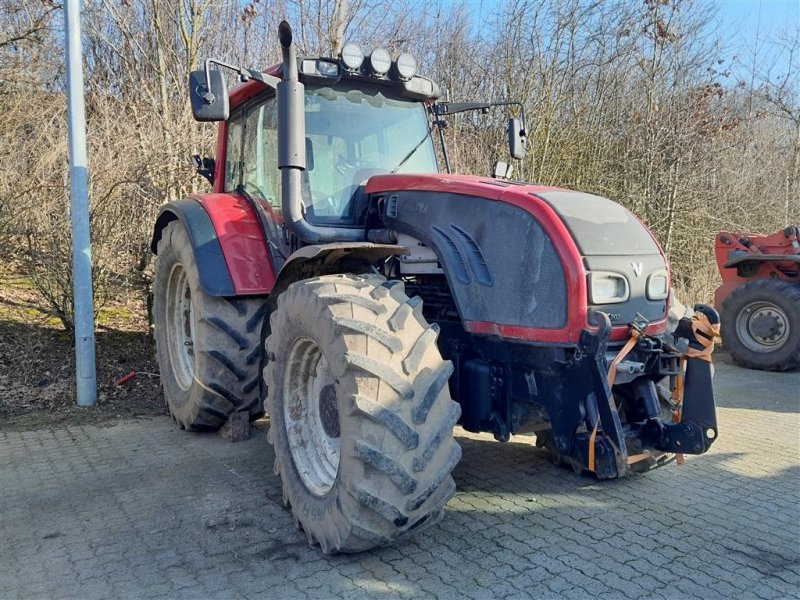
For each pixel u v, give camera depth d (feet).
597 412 9.43
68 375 19.11
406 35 43.73
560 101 41.29
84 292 17.19
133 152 23.89
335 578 8.87
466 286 10.32
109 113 25.99
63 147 21.75
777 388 20.88
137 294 24.48
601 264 9.48
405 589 8.61
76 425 15.87
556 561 9.34
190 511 10.98
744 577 8.95
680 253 39.63
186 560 9.37
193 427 14.97
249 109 15.01
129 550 9.65
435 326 9.41
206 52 38.09
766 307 23.75
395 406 8.62
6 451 13.99
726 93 46.32
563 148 41.50
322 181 12.55
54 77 26.13
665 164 41.01
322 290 9.57
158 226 16.62
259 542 9.90
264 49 39.14
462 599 8.38
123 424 15.99
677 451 10.19
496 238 10.14
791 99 52.29
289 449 10.61
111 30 37.47
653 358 10.37
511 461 13.42
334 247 9.90
